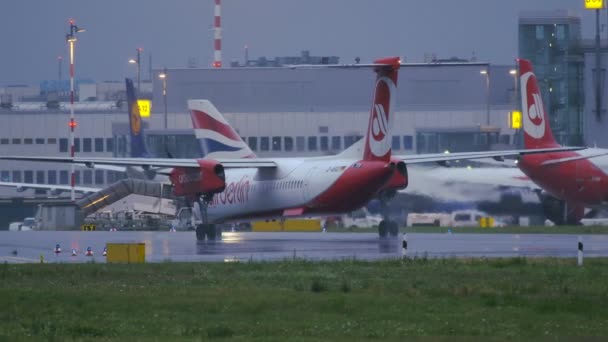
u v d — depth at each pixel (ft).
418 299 447.01
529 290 471.62
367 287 485.15
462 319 399.85
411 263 594.65
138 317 408.67
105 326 388.57
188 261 650.43
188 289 484.33
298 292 470.39
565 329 377.91
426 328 380.58
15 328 385.50
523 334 367.45
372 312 416.05
